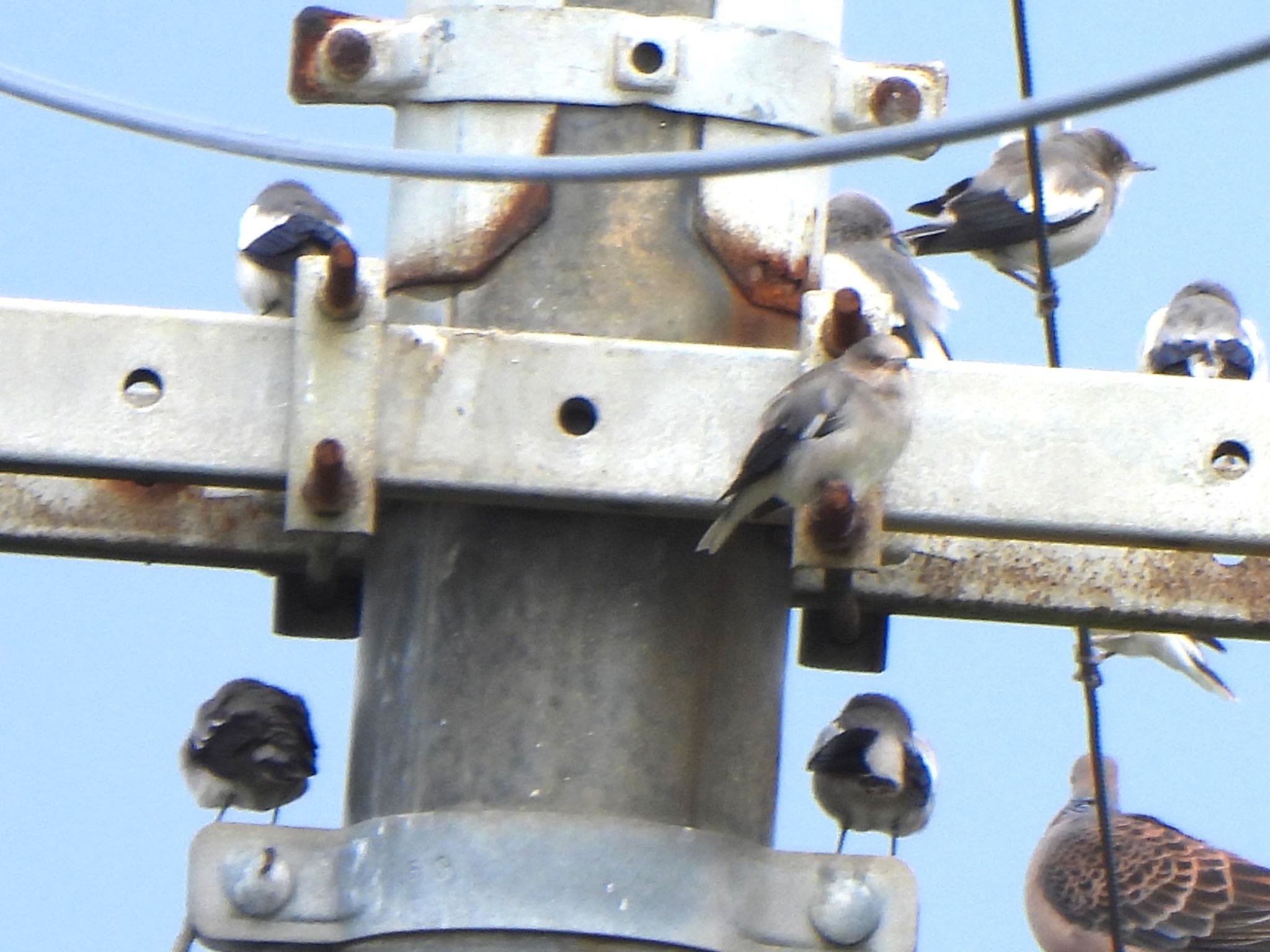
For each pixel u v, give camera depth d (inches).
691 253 452.4
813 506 423.8
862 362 437.4
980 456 426.6
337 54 458.3
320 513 414.3
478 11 456.4
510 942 398.6
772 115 456.4
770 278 453.7
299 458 414.9
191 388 421.7
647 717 421.1
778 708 441.1
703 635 427.8
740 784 427.2
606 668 422.3
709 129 454.0
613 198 453.1
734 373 422.6
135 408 420.8
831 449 418.6
